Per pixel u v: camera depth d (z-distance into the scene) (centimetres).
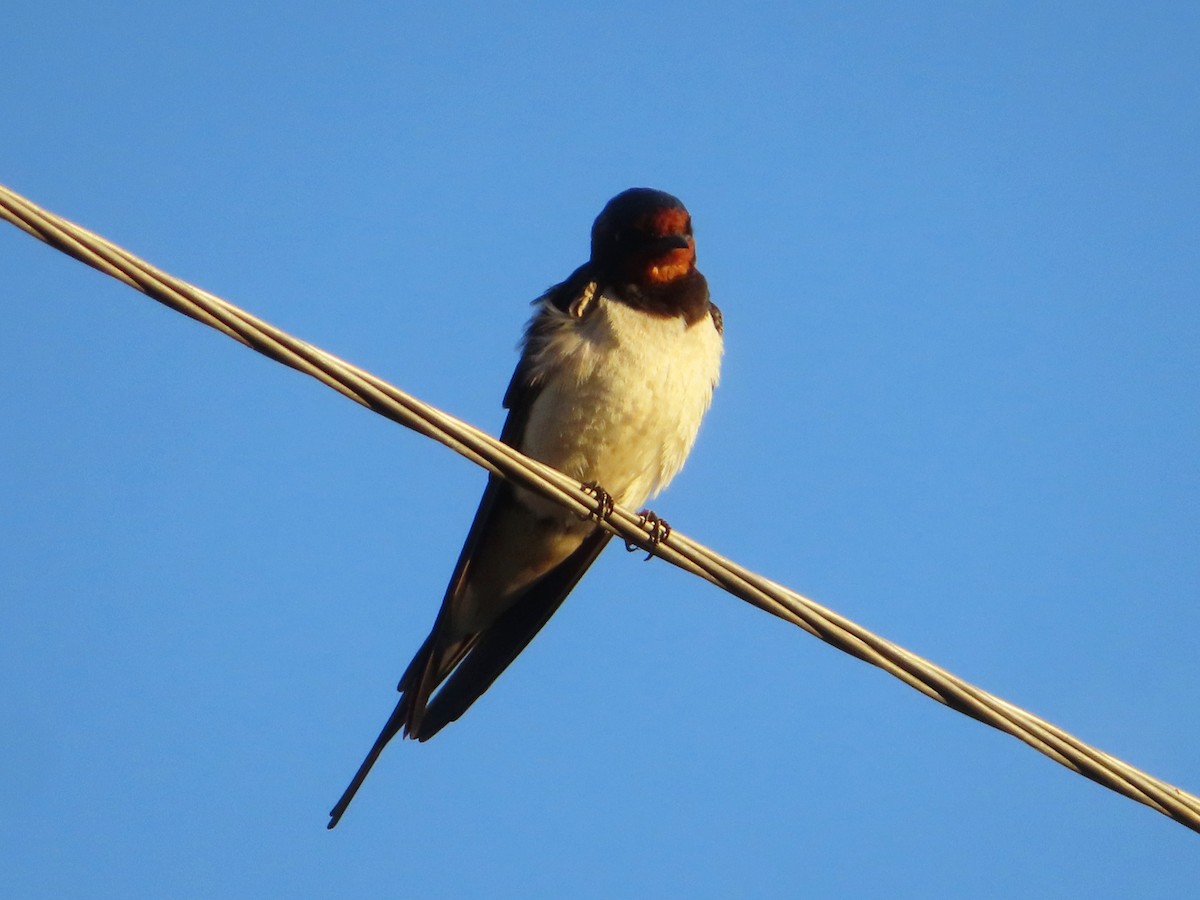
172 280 729
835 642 853
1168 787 857
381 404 805
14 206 688
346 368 788
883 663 847
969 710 844
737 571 866
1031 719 847
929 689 846
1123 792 852
